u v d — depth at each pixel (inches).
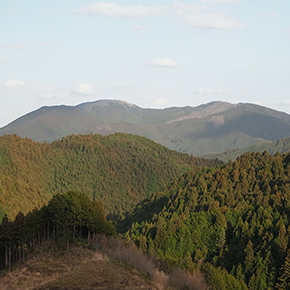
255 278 4020.7
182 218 5246.1
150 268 3604.8
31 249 3814.0
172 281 3494.1
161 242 4933.6
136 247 4539.9
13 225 3673.7
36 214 3993.6
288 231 4318.4
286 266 3895.2
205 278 3823.8
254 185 5836.6
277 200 5054.1
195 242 4923.7
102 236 4328.3
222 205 5467.5
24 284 3038.9
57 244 3870.6
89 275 2928.2
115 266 3248.0
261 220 4820.4
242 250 4485.7
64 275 2982.3
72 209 4104.3
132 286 2871.6
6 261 3590.1
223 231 4879.4
